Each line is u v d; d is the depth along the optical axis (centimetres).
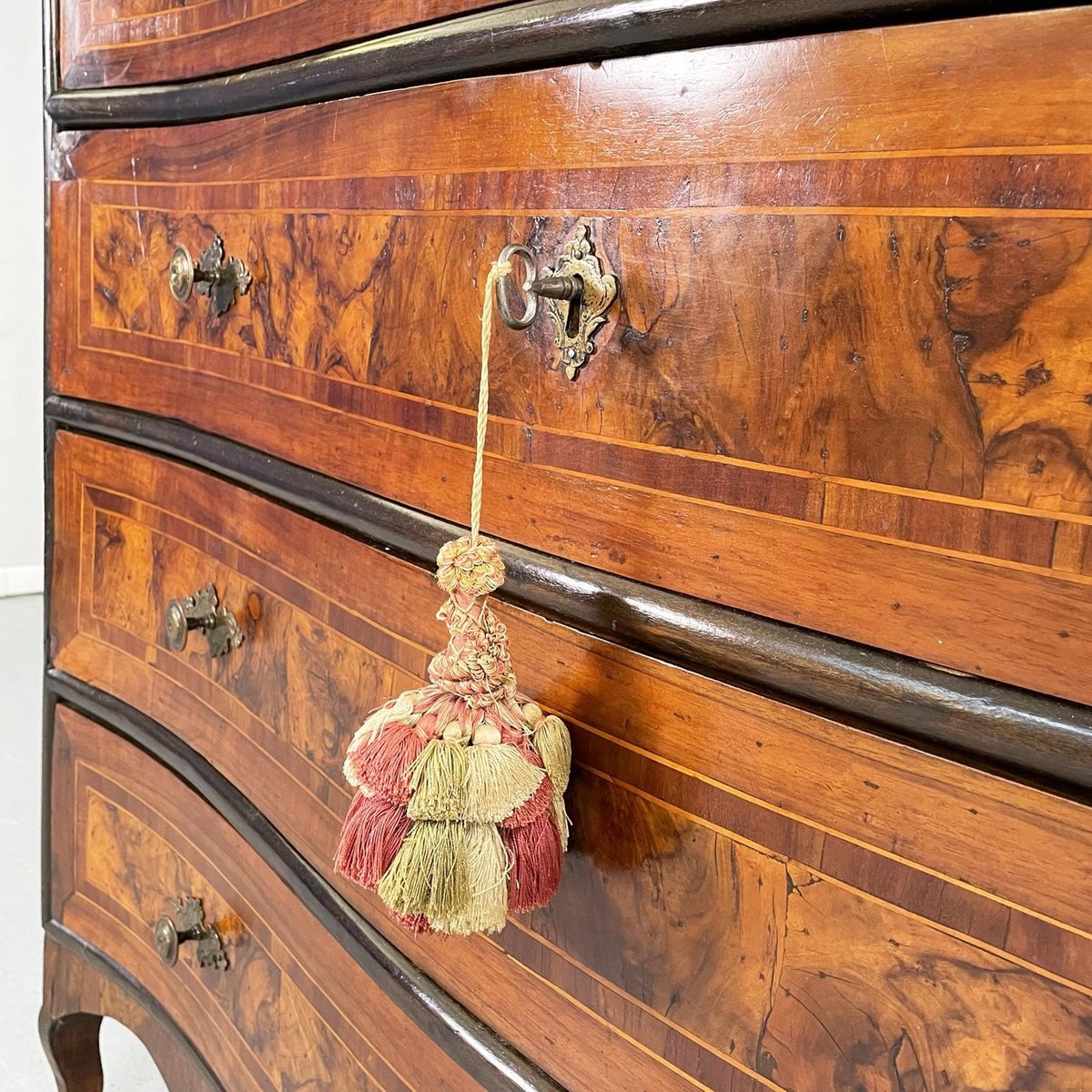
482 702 54
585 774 56
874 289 42
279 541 79
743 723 49
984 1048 42
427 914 52
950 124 39
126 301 94
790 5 42
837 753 45
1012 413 39
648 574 52
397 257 64
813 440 45
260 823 85
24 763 205
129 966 108
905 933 44
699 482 49
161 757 100
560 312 53
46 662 112
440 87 59
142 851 104
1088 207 36
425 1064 70
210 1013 96
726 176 46
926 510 41
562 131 52
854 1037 46
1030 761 39
